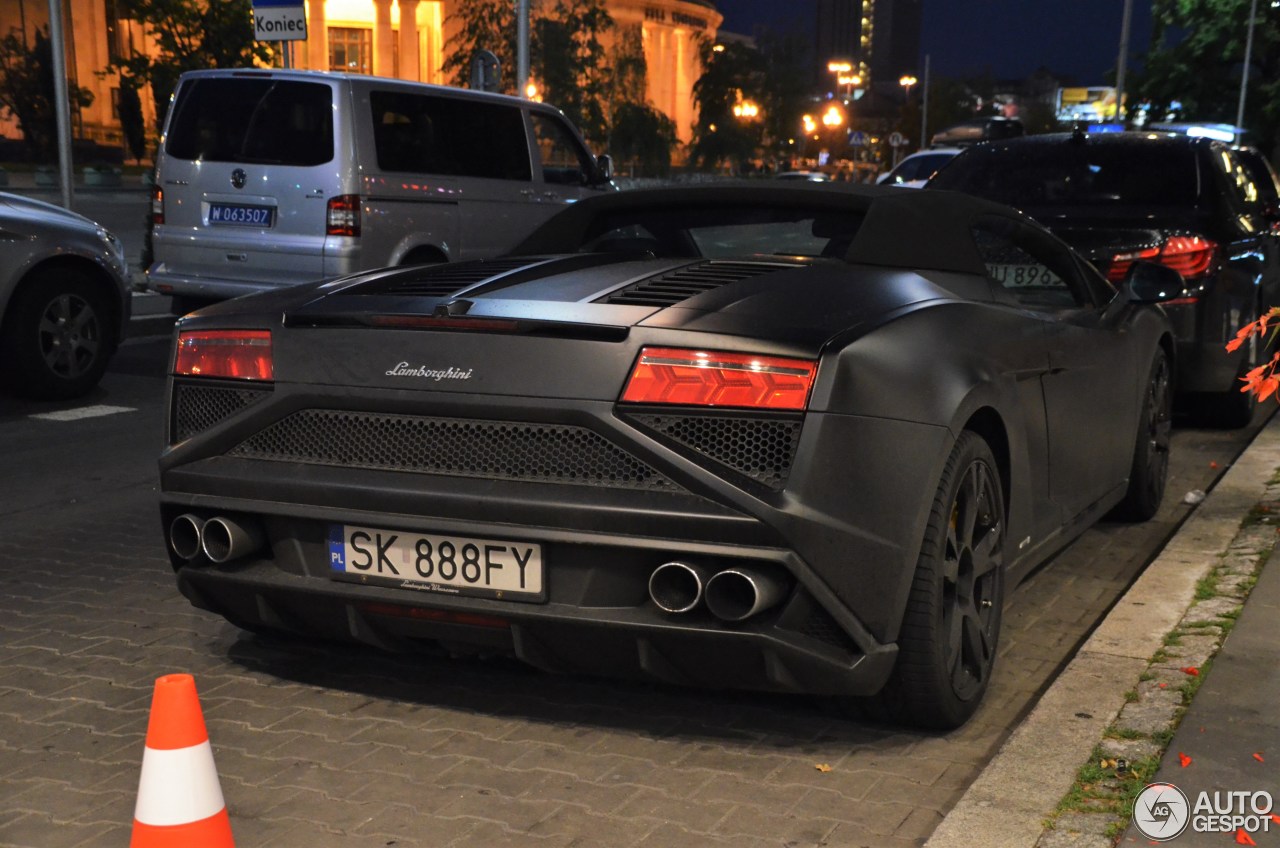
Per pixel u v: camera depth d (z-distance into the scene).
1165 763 3.00
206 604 3.58
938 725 3.36
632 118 44.22
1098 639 3.90
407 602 3.18
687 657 3.05
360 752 3.28
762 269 3.49
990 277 3.92
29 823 2.92
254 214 9.91
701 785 3.09
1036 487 3.99
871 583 3.03
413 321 3.21
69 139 15.46
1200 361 7.25
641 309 3.11
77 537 5.44
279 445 3.36
